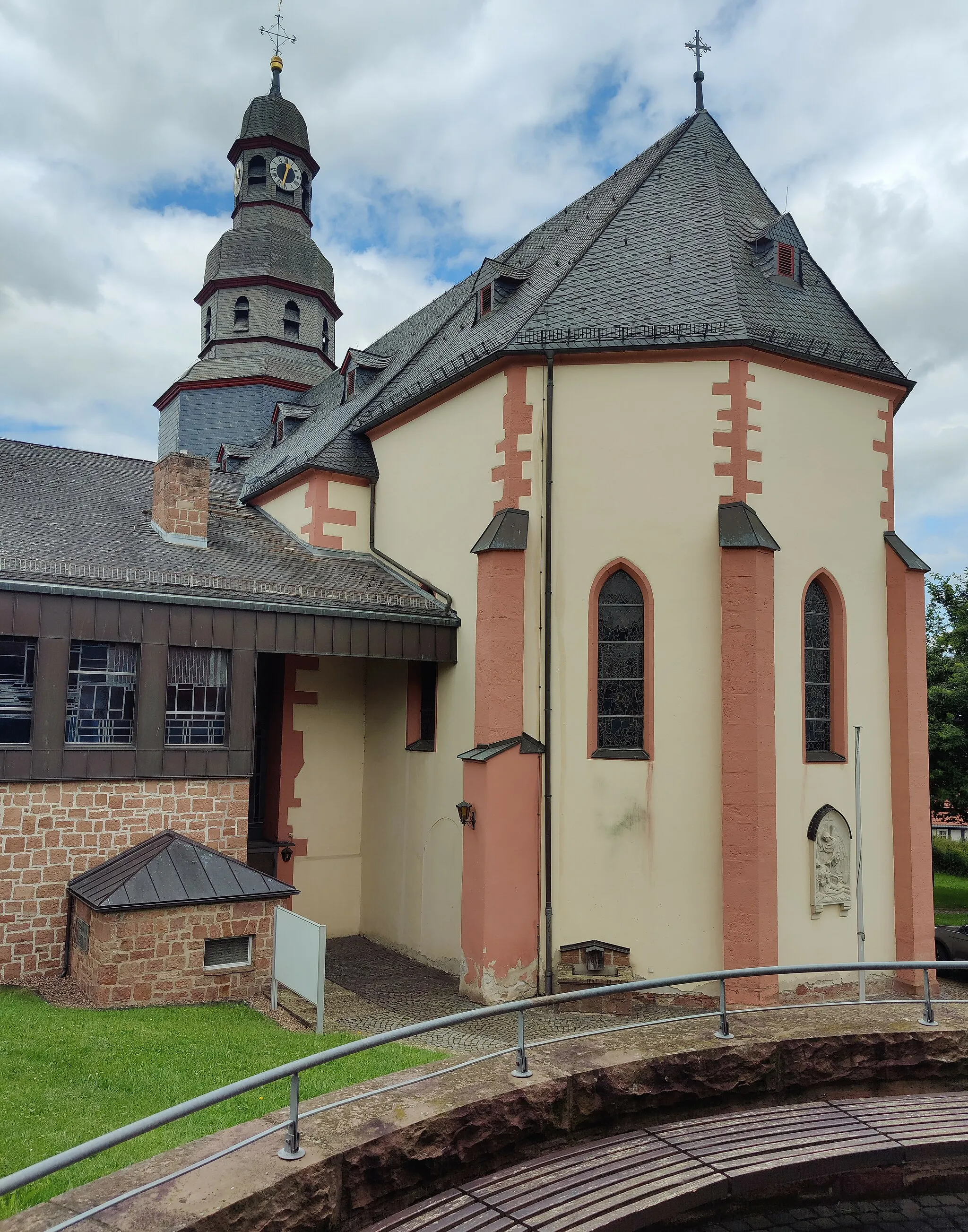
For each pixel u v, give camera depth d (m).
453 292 23.03
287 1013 11.02
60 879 12.17
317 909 16.80
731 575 12.73
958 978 15.88
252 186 28.78
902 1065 7.09
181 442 28.05
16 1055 8.20
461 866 14.55
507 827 12.84
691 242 15.09
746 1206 5.65
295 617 14.08
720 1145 6.06
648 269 14.78
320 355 28.73
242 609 13.66
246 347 27.92
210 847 13.26
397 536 17.31
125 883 11.16
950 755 21.28
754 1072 6.71
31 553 13.17
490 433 14.59
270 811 16.81
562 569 13.62
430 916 15.19
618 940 12.85
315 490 17.86
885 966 7.16
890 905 14.07
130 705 12.89
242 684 13.65
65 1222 3.74
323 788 17.03
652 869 12.84
